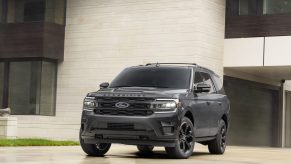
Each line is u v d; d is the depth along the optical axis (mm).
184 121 10375
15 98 22594
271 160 10898
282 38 20422
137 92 10156
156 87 10844
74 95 22297
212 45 20641
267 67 21203
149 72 11352
